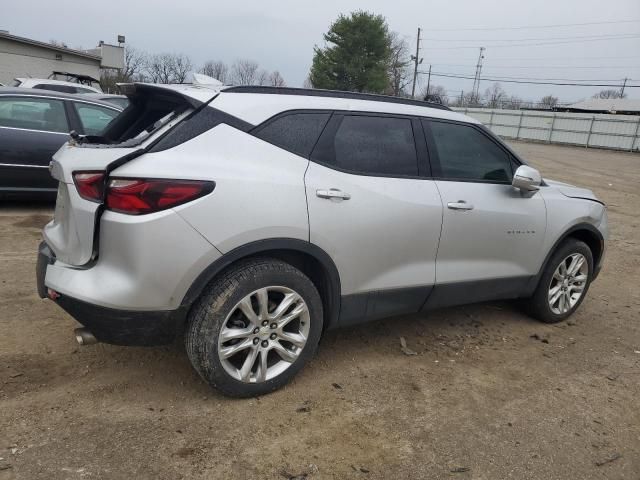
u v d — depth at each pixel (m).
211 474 2.48
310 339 3.20
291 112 3.14
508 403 3.30
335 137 3.27
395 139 3.55
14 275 4.75
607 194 14.43
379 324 4.35
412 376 3.54
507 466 2.71
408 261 3.55
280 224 2.91
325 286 3.27
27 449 2.54
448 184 3.74
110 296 2.64
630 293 5.83
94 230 2.69
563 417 3.19
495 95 75.06
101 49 39.00
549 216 4.31
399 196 3.42
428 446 2.81
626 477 2.70
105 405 2.94
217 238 2.75
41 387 3.07
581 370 3.84
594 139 39.97
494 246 4.00
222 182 2.76
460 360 3.84
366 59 52.34
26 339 3.62
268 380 3.10
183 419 2.87
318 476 2.54
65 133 7.02
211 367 2.86
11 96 6.74
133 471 2.46
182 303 2.77
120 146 2.75
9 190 6.72
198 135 2.83
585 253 4.71
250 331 2.97
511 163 4.20
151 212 2.62
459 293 3.92
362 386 3.36
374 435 2.87
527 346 4.18
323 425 2.92
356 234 3.23
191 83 3.29
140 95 3.35
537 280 4.45
